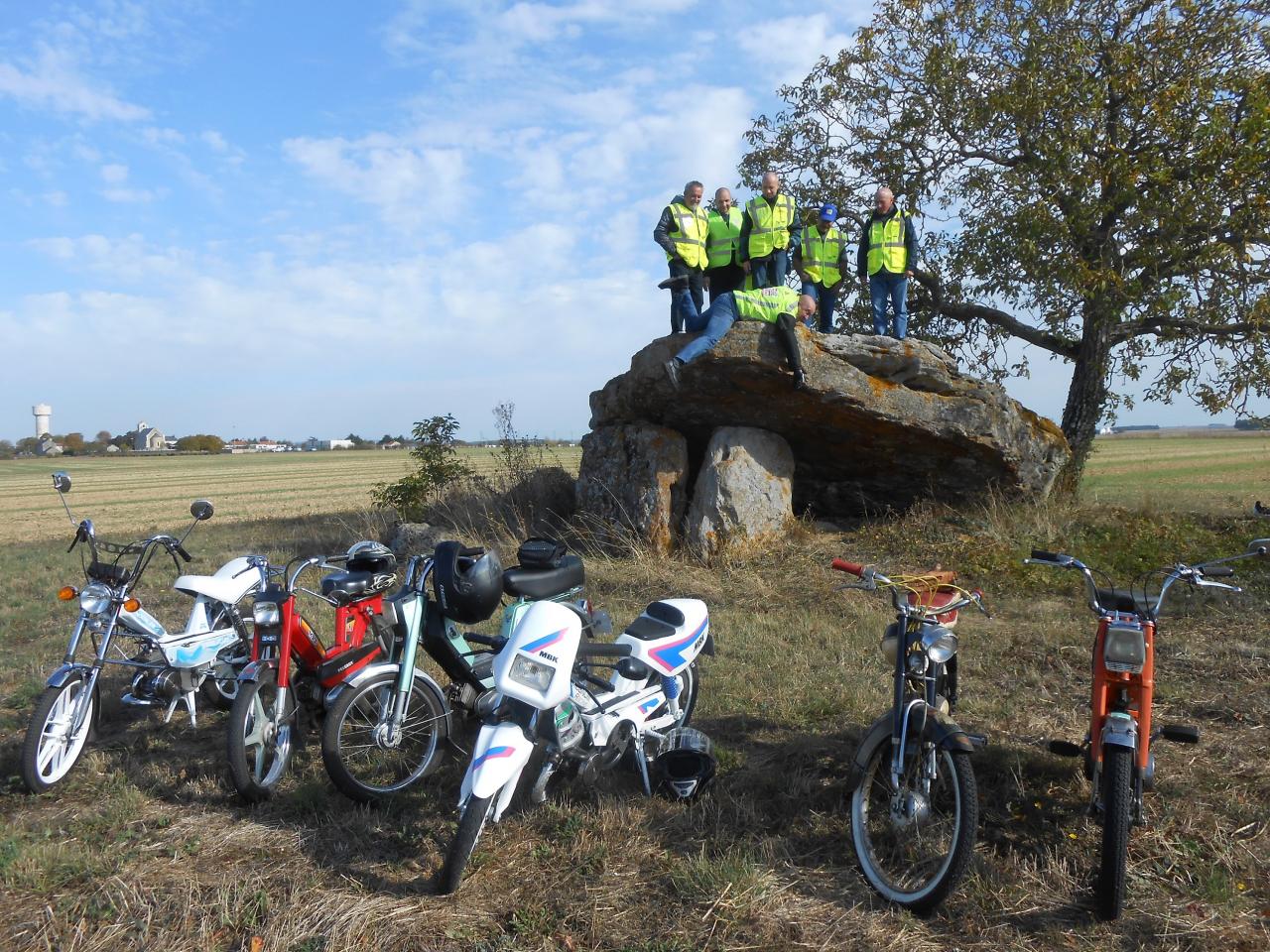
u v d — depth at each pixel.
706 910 3.72
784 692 6.20
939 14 14.91
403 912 3.71
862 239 11.64
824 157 16.36
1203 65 13.26
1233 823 4.22
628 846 4.24
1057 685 6.28
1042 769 4.79
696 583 9.64
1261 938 3.43
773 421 11.00
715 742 5.43
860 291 16.22
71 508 33.94
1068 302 14.16
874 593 8.92
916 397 10.59
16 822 4.61
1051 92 13.15
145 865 4.12
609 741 4.64
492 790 3.77
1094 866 3.95
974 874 3.89
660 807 4.62
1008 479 11.42
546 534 12.20
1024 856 4.05
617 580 9.84
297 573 5.04
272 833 4.41
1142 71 13.58
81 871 4.06
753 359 9.98
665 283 10.85
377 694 4.90
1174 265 13.40
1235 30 13.05
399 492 14.40
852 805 4.01
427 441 14.67
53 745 5.07
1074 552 9.98
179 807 4.74
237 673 5.68
